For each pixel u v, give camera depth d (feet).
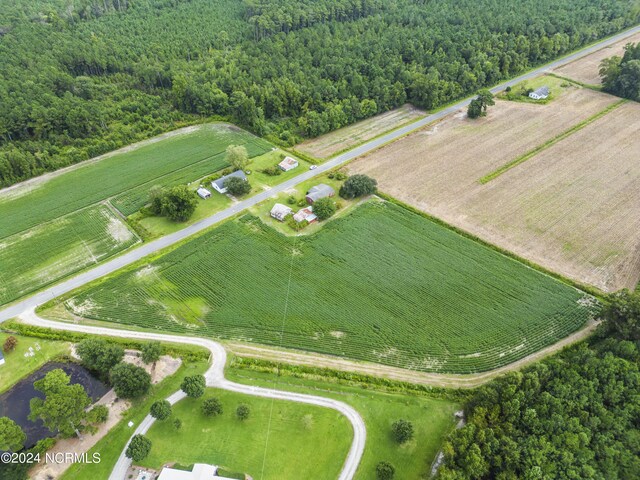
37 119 385.09
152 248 291.79
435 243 290.56
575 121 426.92
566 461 167.32
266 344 230.68
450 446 173.27
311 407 202.69
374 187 334.03
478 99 428.97
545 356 220.43
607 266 270.67
